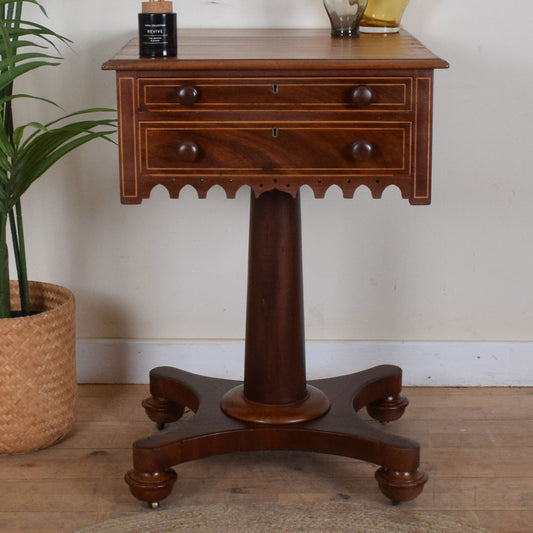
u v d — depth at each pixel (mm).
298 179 1463
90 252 2031
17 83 1940
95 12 1908
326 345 2055
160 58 1435
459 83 1929
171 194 1469
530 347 2051
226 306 2059
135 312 2062
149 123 1440
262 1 1907
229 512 1542
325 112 1437
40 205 2006
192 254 2029
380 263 2025
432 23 1905
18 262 1769
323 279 2035
